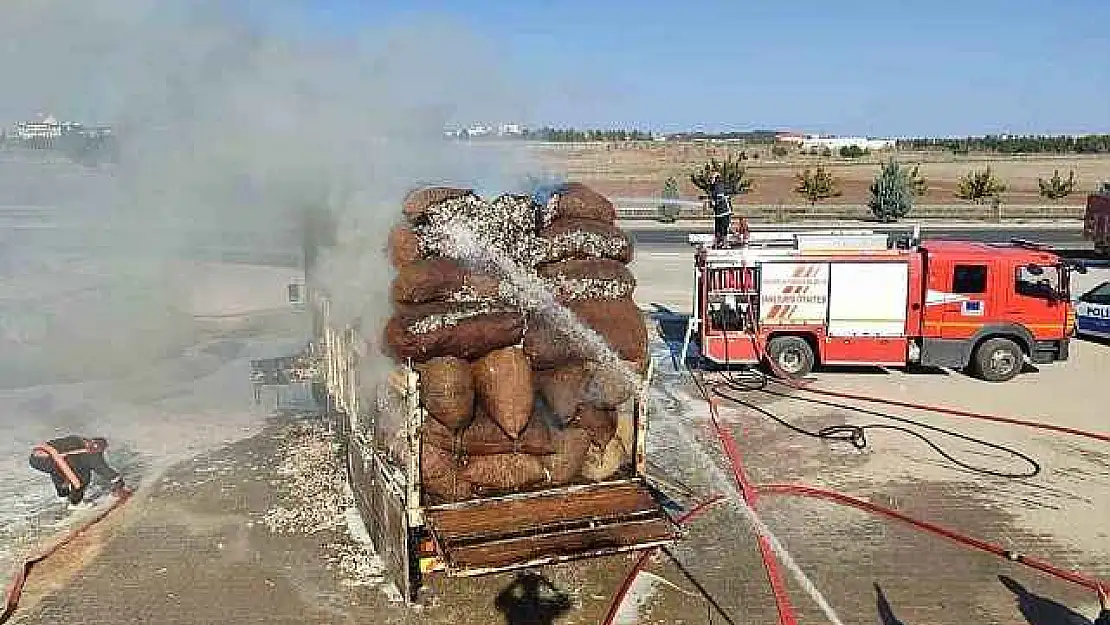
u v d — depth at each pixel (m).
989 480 10.09
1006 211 41.16
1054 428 11.98
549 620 6.97
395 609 7.10
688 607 7.19
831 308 14.36
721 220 15.01
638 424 7.29
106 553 8.09
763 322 14.48
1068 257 27.83
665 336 17.58
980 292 14.18
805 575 7.78
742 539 8.47
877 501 9.47
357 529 8.54
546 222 7.75
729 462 10.65
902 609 7.21
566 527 6.61
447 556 6.25
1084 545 8.41
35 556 8.03
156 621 6.96
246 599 7.28
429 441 6.80
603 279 7.42
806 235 14.91
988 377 14.46
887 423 12.22
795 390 13.90
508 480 6.85
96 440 9.45
